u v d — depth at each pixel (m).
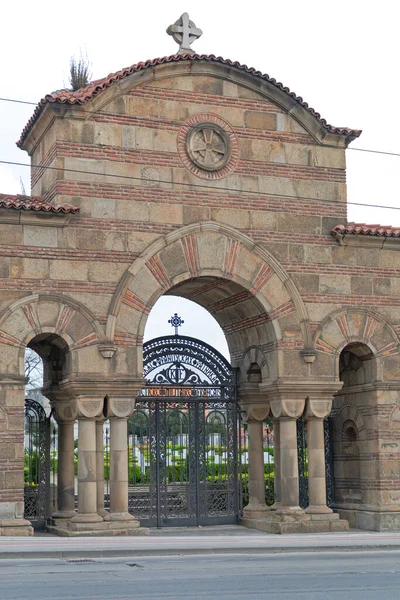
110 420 25.17
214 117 26.84
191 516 27.83
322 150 28.00
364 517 27.69
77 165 25.33
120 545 22.48
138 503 27.44
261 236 26.92
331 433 29.72
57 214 24.70
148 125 26.14
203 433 28.30
